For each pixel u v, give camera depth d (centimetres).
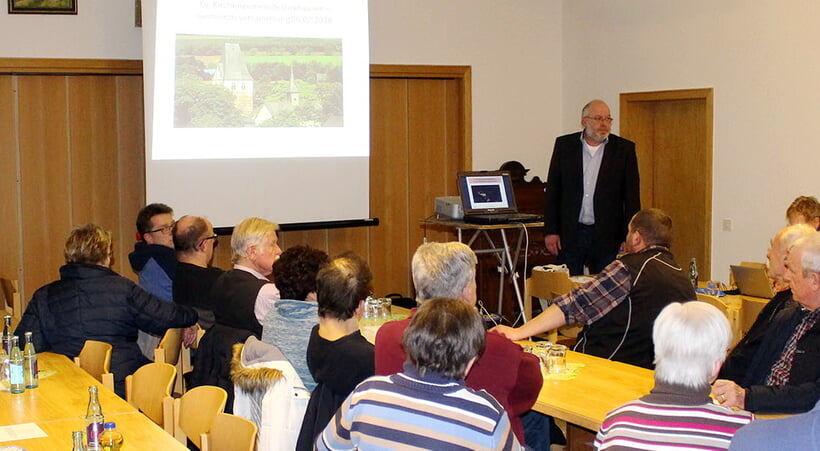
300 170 696
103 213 665
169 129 645
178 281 450
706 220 713
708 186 709
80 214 658
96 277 395
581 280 542
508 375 250
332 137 706
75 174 654
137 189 676
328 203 709
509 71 805
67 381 339
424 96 782
